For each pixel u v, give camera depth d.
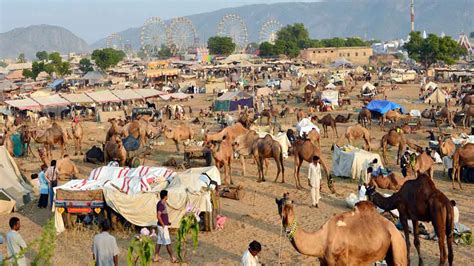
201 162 27.50
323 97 61.75
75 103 57.09
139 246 12.16
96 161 29.64
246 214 18.91
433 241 15.66
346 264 10.48
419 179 13.25
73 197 17.00
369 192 14.74
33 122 53.94
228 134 28.75
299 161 22.48
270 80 91.38
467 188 22.52
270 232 17.00
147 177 18.28
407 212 13.43
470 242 15.43
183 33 154.12
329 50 159.62
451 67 121.00
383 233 10.48
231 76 101.31
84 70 152.75
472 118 44.84
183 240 14.38
